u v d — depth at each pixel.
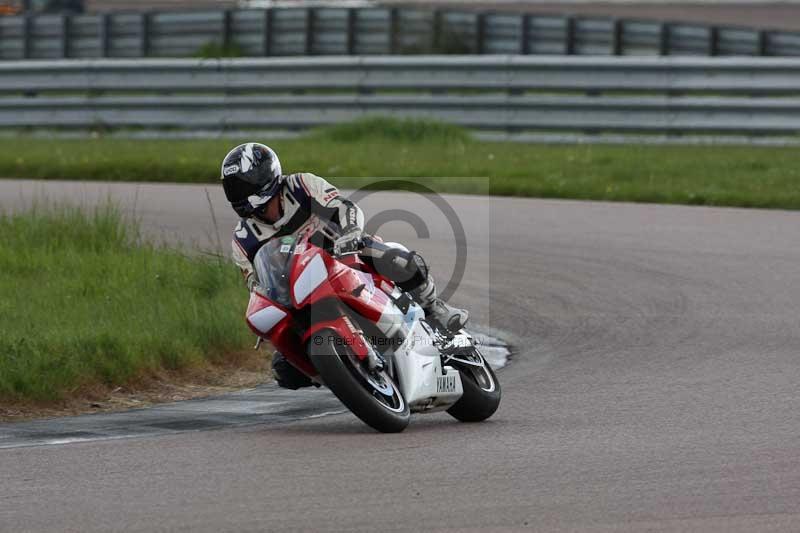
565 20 99.12
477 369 26.09
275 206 23.39
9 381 26.20
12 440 23.09
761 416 24.41
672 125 71.25
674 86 71.44
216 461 21.05
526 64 73.94
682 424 23.81
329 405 26.97
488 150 70.31
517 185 59.12
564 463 20.61
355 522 17.14
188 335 30.91
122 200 55.78
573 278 41.09
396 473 19.98
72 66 81.75
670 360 30.55
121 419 25.28
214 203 55.62
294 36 103.56
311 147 70.94
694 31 95.88
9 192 58.44
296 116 77.88
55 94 88.88
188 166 64.44
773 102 69.38
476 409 25.19
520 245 46.59
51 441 22.97
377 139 73.44
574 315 36.28
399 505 17.98
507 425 24.36
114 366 28.19
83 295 34.81
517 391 27.95
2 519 17.58
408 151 69.44
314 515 17.52
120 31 105.88
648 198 57.19
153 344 29.62
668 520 17.09
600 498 18.28
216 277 36.78
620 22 98.00
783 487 18.83
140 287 35.53
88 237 42.59
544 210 54.47
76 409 26.39
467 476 19.73
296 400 27.53
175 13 105.88
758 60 69.88
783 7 146.50
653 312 36.28
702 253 44.66
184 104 79.31
